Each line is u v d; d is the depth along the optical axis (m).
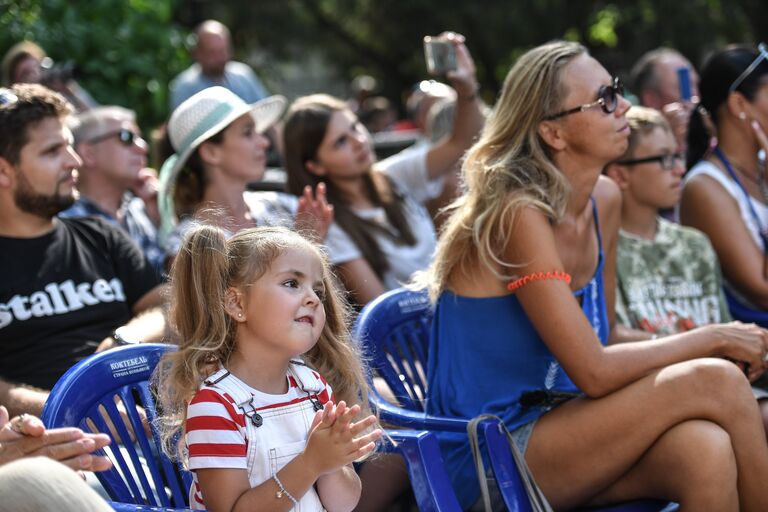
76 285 7.71
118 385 5.92
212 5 37.03
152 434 6.32
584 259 7.41
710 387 6.39
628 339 8.03
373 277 9.80
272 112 10.93
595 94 6.97
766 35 37.34
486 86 40.69
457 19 38.62
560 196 6.89
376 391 6.95
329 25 41.38
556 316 6.66
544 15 37.12
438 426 6.58
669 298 9.06
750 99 9.59
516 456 6.47
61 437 4.80
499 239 6.86
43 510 3.35
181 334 5.50
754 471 6.46
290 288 5.37
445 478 6.01
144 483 5.89
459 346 7.24
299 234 5.75
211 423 5.11
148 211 11.52
